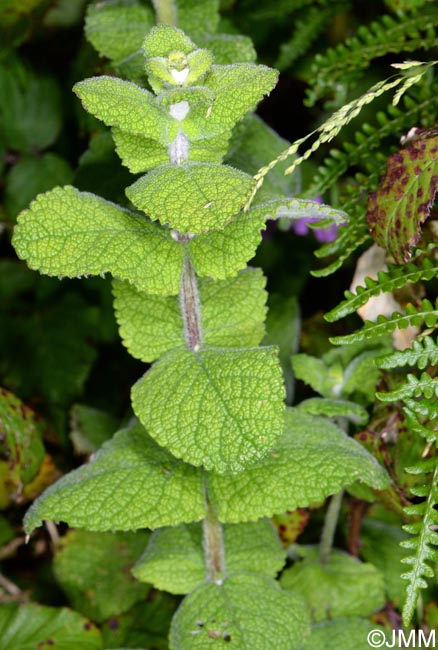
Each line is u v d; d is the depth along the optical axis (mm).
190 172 407
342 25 606
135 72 490
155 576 477
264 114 639
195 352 440
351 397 507
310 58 611
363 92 582
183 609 465
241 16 611
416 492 425
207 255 422
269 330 572
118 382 669
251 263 648
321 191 510
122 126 418
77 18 646
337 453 443
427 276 443
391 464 480
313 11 590
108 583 565
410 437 476
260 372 413
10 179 675
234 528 487
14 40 644
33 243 417
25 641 539
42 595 609
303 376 501
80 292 667
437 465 424
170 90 410
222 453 407
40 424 588
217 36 505
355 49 522
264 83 417
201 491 443
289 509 435
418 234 435
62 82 678
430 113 487
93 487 442
